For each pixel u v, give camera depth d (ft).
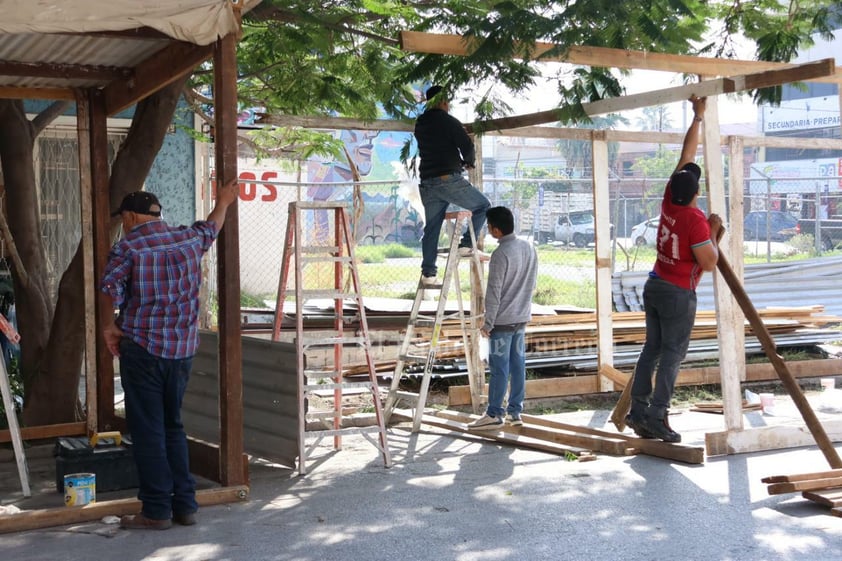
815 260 43.65
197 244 17.89
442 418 27.86
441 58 25.36
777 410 29.27
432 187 26.14
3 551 16.06
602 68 25.44
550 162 101.19
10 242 26.71
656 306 23.09
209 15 18.45
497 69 24.08
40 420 26.55
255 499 19.56
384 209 86.22
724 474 20.99
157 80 22.20
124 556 15.74
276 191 62.13
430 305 42.78
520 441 24.62
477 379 29.53
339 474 21.83
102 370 25.72
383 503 19.10
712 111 23.04
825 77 22.17
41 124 28.76
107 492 20.49
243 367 23.91
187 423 24.88
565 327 34.88
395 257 83.41
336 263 23.95
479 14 23.56
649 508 18.37
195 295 17.83
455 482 20.85
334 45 27.07
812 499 18.37
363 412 29.76
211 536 16.87
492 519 17.79
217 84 19.16
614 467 21.97
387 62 28.07
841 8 25.98
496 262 25.07
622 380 31.68
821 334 38.14
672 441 23.06
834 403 30.53
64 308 26.35
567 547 15.98
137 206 17.43
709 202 23.09
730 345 23.00
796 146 33.17
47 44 21.59
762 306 42.57
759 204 90.33
